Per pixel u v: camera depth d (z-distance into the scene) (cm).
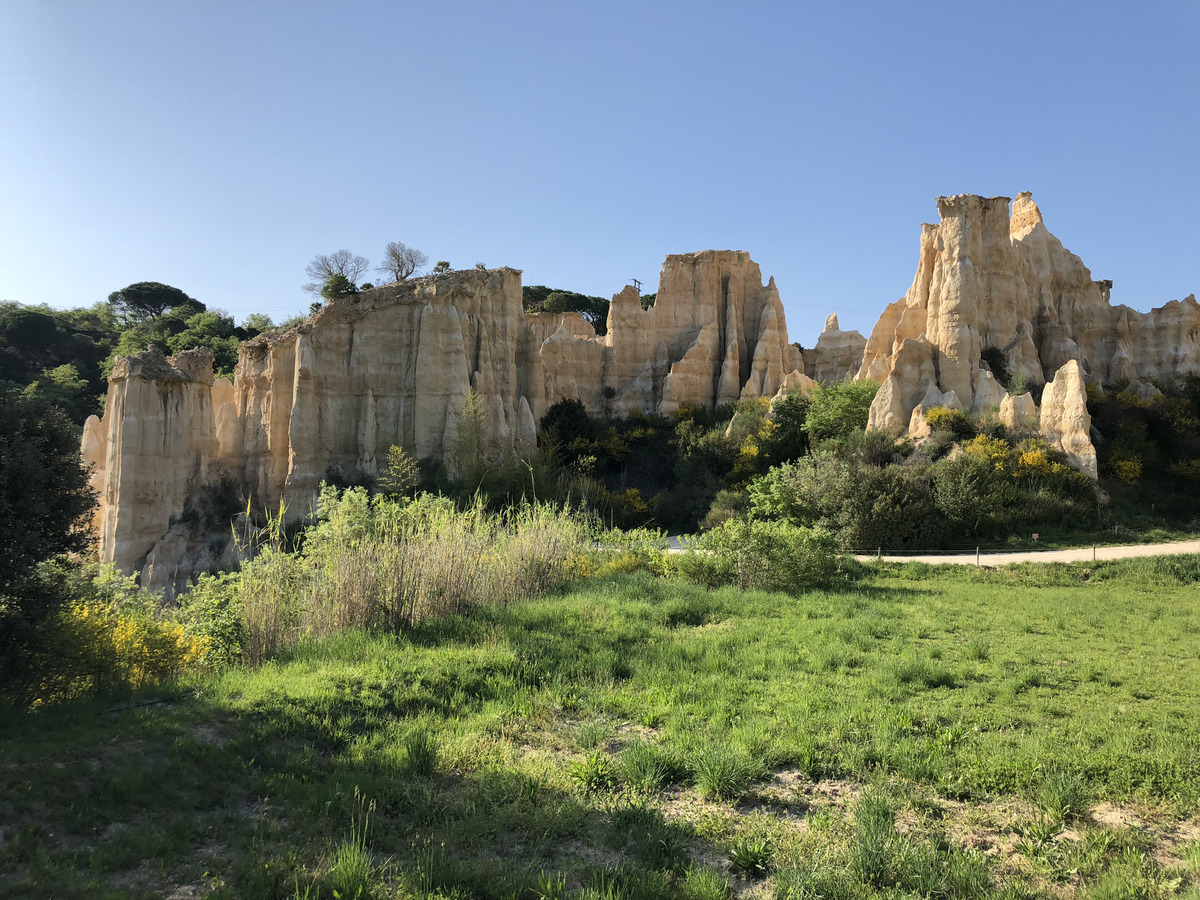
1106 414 4991
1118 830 809
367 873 710
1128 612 1969
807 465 3897
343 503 2180
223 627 1500
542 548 2216
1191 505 4206
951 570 2772
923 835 806
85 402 7112
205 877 714
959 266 5409
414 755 981
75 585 1448
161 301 11731
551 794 915
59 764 884
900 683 1296
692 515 5184
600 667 1380
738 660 1440
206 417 4831
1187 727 1062
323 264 6875
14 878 682
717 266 7512
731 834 823
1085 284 6138
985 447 4188
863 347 7362
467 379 5384
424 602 1706
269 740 1029
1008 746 1006
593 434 6319
